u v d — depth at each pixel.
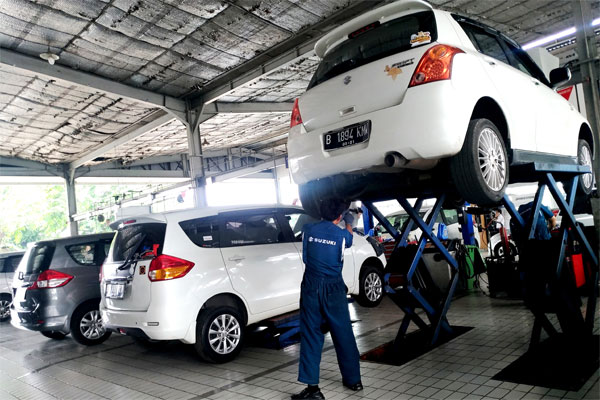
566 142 4.14
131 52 9.04
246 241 4.76
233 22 8.21
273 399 3.29
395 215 11.46
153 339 4.10
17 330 7.80
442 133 2.70
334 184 3.75
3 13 7.30
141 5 7.38
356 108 3.11
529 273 3.41
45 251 5.88
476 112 3.19
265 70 10.02
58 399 3.84
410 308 4.03
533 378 3.02
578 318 3.46
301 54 9.23
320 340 3.22
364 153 2.98
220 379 3.88
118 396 3.74
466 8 9.05
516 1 8.98
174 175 20.61
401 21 3.19
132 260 4.39
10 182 17.38
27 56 8.84
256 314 4.61
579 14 4.14
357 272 5.85
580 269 4.16
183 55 9.38
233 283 4.46
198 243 4.40
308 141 3.35
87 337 5.80
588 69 4.09
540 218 5.01
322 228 3.31
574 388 2.79
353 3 7.91
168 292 4.08
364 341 4.55
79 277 5.81
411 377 3.36
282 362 4.21
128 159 18.98
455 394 2.95
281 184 24.17
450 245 6.62
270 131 17.86
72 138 14.44
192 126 12.03
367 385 3.32
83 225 34.56
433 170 3.31
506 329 4.34
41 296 5.64
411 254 3.90
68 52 8.87
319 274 3.28
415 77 2.85
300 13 8.09
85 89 10.54
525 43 11.40
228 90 11.00
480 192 2.87
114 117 12.76
